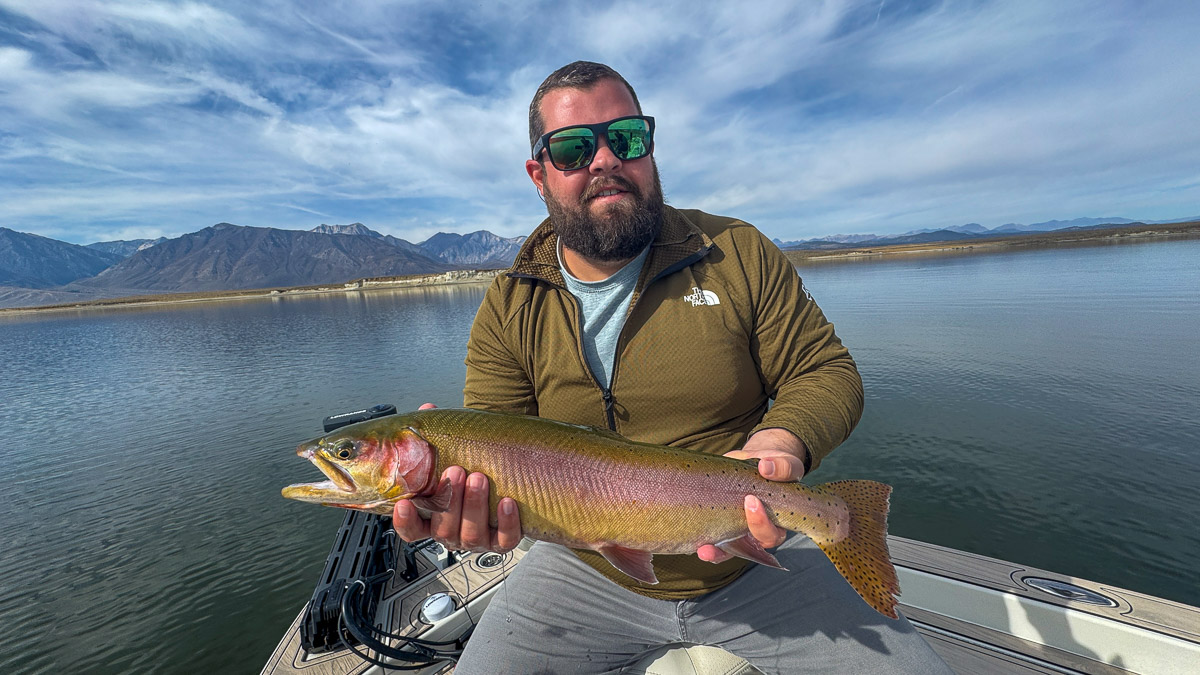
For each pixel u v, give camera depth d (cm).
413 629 94
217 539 295
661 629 71
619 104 67
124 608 239
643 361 68
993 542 242
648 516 63
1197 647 72
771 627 67
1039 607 82
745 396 69
